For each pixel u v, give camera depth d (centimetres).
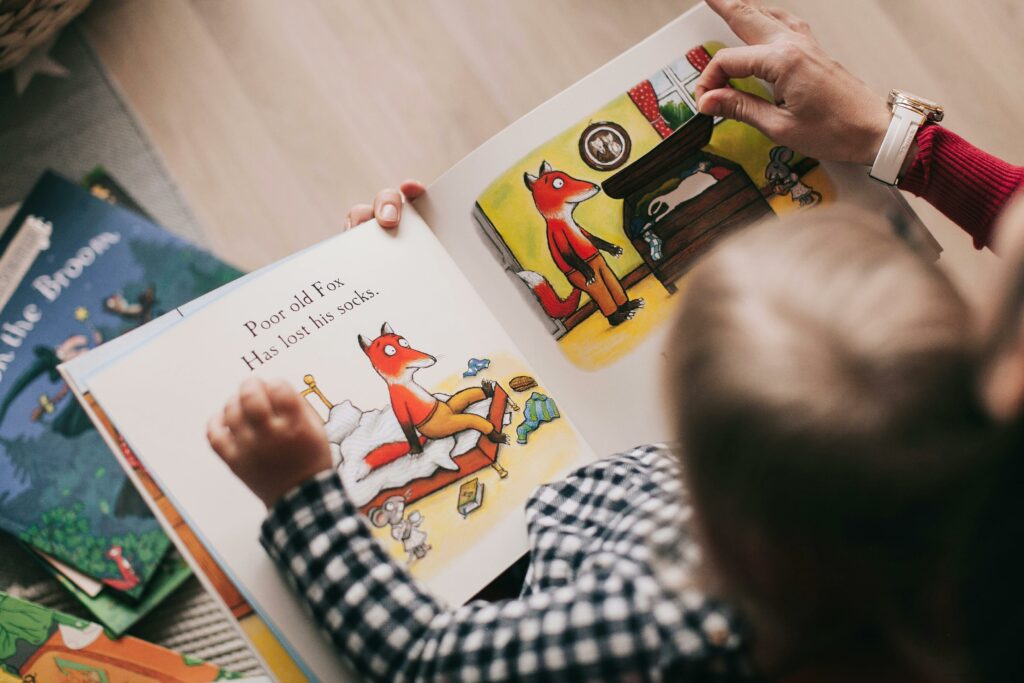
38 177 83
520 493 59
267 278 59
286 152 84
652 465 51
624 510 47
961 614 28
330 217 84
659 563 38
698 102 66
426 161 84
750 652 34
